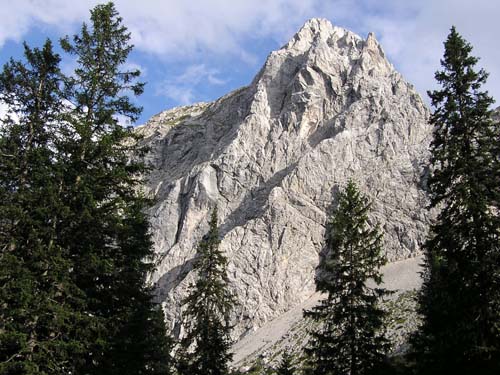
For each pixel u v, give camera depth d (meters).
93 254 19.48
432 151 25.42
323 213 110.62
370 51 152.00
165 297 106.50
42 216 19.31
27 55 24.11
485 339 21.50
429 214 102.88
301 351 65.88
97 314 21.17
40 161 20.84
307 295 98.69
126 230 21.73
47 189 19.20
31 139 23.19
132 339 23.80
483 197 22.59
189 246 118.94
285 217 108.62
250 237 107.38
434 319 25.11
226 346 31.97
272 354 71.12
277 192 114.50
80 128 21.11
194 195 128.38
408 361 29.53
